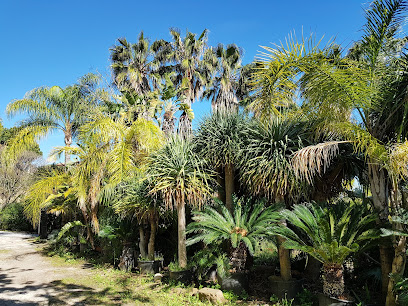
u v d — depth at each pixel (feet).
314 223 15.01
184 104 41.83
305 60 12.84
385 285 14.42
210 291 16.72
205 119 21.76
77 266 28.09
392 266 13.00
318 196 18.90
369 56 13.56
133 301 17.34
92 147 23.66
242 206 20.83
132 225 26.76
